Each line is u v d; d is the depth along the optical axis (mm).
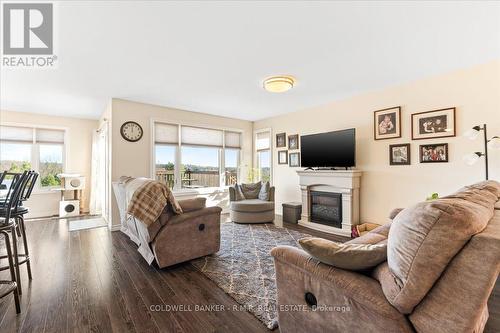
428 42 2408
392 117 3652
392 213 2627
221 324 1672
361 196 4047
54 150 5465
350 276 1161
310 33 2234
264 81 3383
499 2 1816
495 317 1673
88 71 3023
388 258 1058
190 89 3762
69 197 5516
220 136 5730
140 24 2061
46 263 2709
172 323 1679
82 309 1836
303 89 3805
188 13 1925
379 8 1893
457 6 1871
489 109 2840
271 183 5734
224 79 3354
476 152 2732
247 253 3010
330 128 4523
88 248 3219
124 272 2480
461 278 847
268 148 5879
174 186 5043
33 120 5160
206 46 2447
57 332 1585
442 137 3195
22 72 3020
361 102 4043
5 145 4914
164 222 2525
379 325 990
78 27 2088
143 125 4535
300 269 1321
